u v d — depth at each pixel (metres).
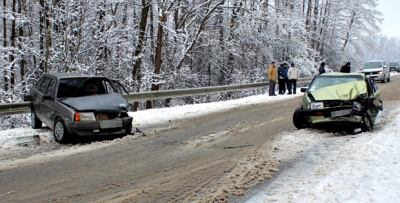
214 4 26.06
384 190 5.09
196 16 26.27
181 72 25.58
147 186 5.81
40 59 20.55
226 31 27.98
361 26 41.84
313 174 6.11
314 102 9.54
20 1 21.72
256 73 28.62
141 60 22.70
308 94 9.99
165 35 26.05
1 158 7.88
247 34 27.38
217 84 31.23
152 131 10.70
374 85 11.19
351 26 42.06
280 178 6.02
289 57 29.56
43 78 11.23
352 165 6.35
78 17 19.84
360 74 10.73
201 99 28.59
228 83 29.36
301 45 29.28
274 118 12.50
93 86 10.60
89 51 21.41
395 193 4.96
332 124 9.62
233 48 27.89
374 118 10.01
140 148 8.56
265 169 6.52
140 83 21.78
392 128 9.37
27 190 5.70
